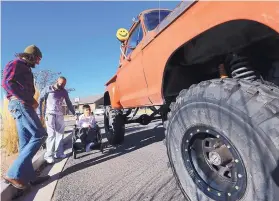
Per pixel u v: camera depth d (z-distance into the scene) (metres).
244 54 1.95
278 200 1.30
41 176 3.59
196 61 2.36
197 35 1.84
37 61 3.44
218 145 1.79
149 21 3.68
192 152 1.96
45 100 4.78
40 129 3.20
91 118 4.98
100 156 4.74
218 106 1.62
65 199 2.72
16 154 5.25
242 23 1.65
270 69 2.07
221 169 1.82
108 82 5.23
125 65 3.94
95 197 2.70
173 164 2.13
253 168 1.42
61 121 4.85
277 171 1.30
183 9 1.94
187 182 1.98
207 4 1.69
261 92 1.48
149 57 2.78
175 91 2.70
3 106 5.57
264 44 1.95
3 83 3.10
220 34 1.87
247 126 1.44
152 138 6.17
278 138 1.31
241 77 1.92
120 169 3.69
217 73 2.63
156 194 2.60
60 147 4.93
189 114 1.88
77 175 3.61
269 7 1.27
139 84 3.27
